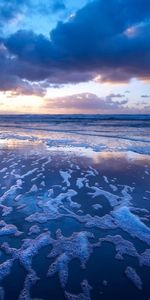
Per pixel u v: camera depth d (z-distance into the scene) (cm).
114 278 316
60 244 395
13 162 998
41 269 333
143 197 606
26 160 1039
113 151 1272
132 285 304
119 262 348
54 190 659
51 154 1187
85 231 438
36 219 485
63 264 344
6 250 378
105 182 731
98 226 456
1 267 337
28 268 335
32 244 395
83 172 845
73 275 322
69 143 1612
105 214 509
